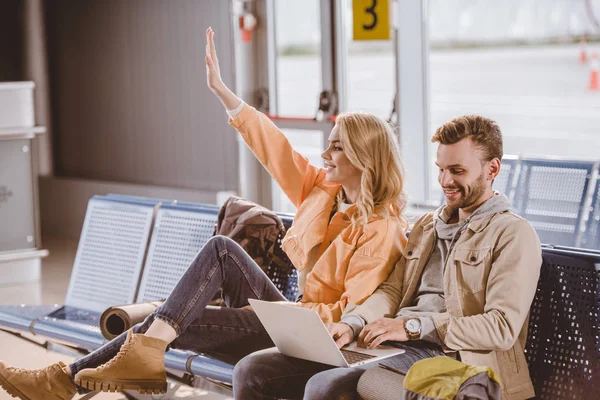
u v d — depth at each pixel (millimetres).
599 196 4020
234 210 3789
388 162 3074
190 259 4066
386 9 5672
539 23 6812
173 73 7340
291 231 3320
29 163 6703
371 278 2979
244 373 2846
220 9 6809
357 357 2646
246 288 3238
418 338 2693
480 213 2740
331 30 6141
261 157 3465
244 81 6711
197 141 7242
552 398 2768
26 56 8492
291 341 2752
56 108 8586
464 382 2328
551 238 4141
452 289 2750
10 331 4125
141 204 4383
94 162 8289
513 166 4301
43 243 8148
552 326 2809
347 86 6250
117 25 7781
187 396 3949
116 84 7906
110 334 3506
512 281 2617
